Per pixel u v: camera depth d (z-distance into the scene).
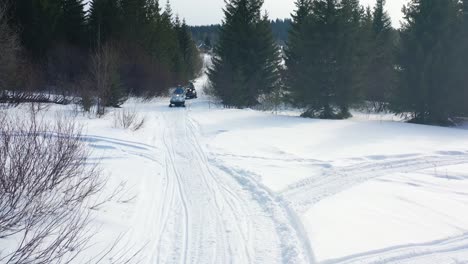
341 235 5.23
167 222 5.66
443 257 4.57
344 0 23.95
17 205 4.52
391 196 7.31
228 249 4.81
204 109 27.05
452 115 23.50
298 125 19.22
